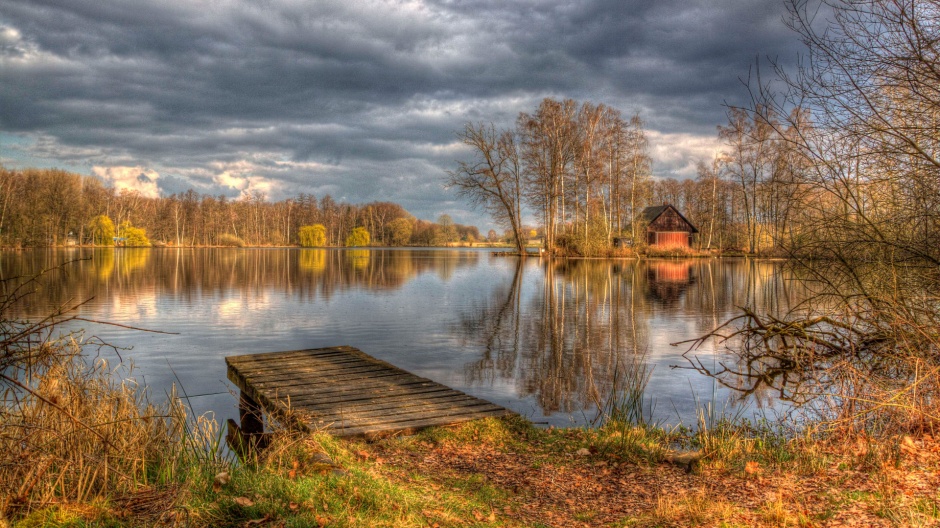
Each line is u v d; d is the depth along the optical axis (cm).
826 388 734
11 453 442
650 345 1329
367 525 382
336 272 3644
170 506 397
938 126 641
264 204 10881
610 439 638
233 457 630
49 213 6950
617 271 3775
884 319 705
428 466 570
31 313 1619
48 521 377
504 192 5628
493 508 462
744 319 1688
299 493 421
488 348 1291
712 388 952
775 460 555
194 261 4756
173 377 1033
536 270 3912
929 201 675
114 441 493
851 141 686
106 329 1491
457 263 4853
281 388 840
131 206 8875
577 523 430
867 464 499
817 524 390
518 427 699
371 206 11869
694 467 550
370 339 1400
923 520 376
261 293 2383
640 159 5150
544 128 5147
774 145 773
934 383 602
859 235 708
